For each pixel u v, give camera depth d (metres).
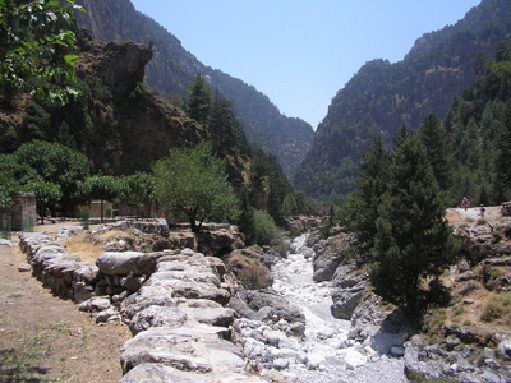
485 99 182.25
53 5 7.58
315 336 29.39
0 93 91.19
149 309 7.91
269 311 28.70
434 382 21.80
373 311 34.16
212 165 58.41
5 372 6.71
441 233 30.41
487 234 35.12
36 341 8.30
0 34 7.57
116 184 52.81
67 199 51.91
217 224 62.25
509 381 20.94
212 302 8.60
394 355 26.53
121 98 112.56
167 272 10.59
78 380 6.53
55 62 8.23
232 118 149.25
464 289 30.83
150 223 32.28
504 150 70.00
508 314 25.48
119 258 11.29
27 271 15.62
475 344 24.20
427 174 32.75
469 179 89.19
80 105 100.31
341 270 50.72
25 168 48.03
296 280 56.97
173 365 5.40
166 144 113.50
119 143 107.38
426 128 71.00
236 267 46.84
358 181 63.25
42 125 91.12
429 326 27.88
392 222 32.19
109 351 7.84
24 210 30.48
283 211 132.75
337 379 20.23
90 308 10.45
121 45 116.06
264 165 135.50
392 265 30.16
